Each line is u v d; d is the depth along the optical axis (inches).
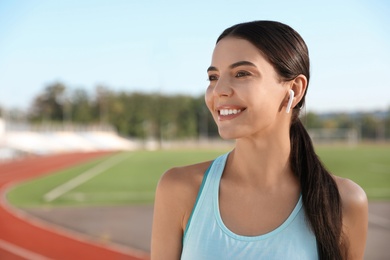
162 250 50.6
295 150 50.1
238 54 45.5
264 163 48.4
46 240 306.0
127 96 2787.9
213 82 48.8
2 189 599.2
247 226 46.8
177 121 2810.0
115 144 2368.4
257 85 45.3
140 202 470.6
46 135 1904.5
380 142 2381.9
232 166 50.0
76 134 2197.3
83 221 369.1
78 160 1228.5
